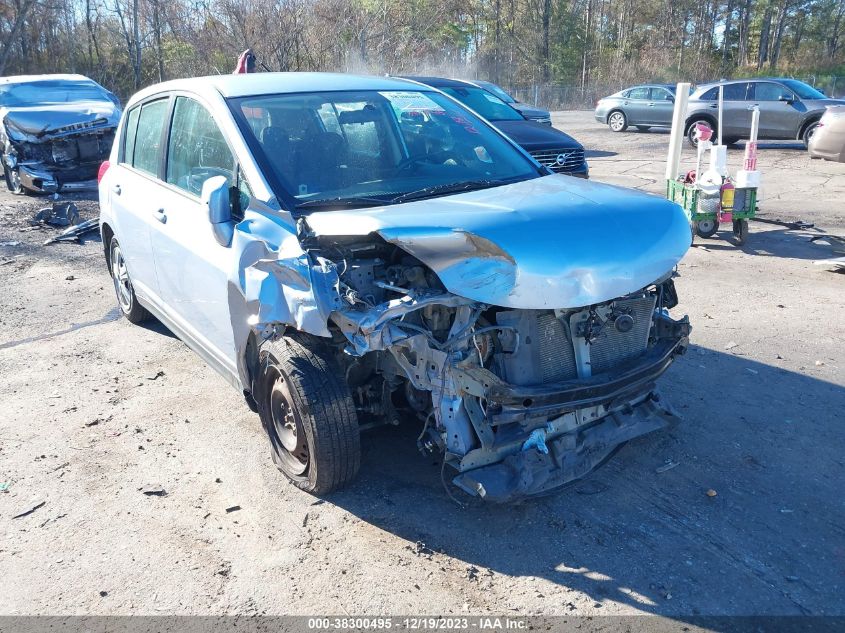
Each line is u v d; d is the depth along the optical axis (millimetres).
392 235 3209
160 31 31391
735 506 3711
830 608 3023
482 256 3221
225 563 3404
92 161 13102
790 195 12047
